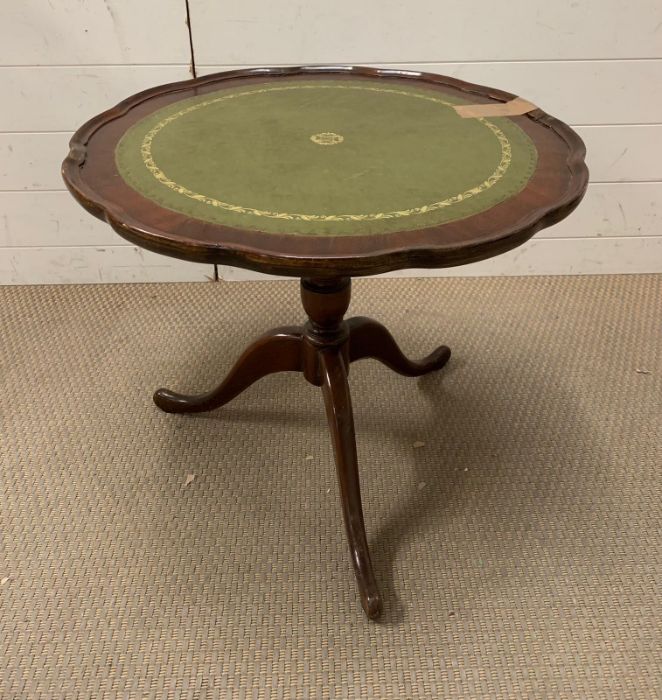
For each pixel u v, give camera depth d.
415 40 1.70
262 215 0.85
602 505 1.30
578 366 1.66
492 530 1.25
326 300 1.17
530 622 1.10
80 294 1.95
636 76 1.74
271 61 1.73
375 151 1.03
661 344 1.74
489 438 1.45
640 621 1.10
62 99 1.73
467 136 1.08
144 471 1.37
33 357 1.68
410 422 1.50
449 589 1.15
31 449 1.41
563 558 1.20
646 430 1.47
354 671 1.03
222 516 1.27
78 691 1.00
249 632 1.08
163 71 1.72
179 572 1.17
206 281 2.01
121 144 1.05
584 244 1.99
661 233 1.97
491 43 1.71
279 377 1.62
